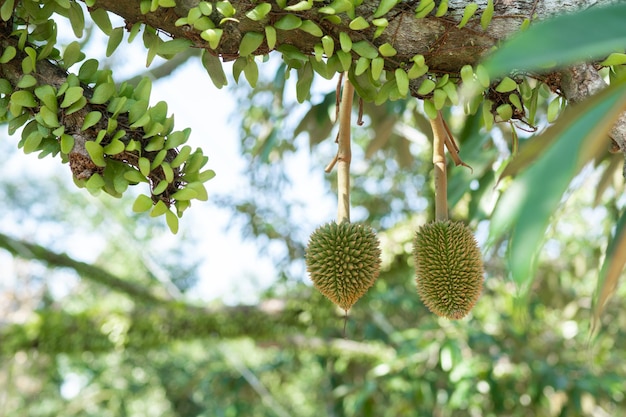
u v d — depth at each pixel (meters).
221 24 1.22
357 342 5.36
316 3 1.21
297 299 4.17
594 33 0.49
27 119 1.26
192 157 1.25
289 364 5.78
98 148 1.17
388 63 1.28
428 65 1.29
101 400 7.64
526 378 4.34
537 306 4.89
